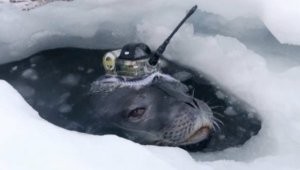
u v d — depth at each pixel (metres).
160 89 1.21
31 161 0.85
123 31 1.48
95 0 1.37
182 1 1.39
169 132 1.13
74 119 1.28
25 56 1.52
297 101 1.17
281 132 1.12
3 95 0.98
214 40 1.39
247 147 1.14
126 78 1.21
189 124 1.13
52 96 1.39
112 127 1.19
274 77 1.25
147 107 1.18
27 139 0.88
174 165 0.90
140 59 1.19
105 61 1.22
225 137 1.20
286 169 0.96
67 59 1.52
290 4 1.15
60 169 0.84
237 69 1.32
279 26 1.15
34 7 1.39
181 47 1.43
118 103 1.20
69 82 1.44
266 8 1.18
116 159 0.86
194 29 1.45
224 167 0.95
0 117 0.91
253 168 0.96
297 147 1.06
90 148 0.88
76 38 1.51
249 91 1.28
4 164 0.84
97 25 1.46
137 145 0.90
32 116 0.94
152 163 0.86
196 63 1.42
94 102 1.25
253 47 1.37
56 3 1.38
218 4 1.30
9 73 1.48
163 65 1.45
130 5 1.40
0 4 1.39
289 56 1.32
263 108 1.22
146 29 1.45
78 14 1.42
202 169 0.90
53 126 0.93
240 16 1.31
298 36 1.14
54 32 1.48
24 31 1.44
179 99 1.18
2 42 1.45
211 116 1.20
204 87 1.37
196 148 1.14
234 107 1.30
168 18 1.43
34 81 1.45
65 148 0.87
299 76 1.24
